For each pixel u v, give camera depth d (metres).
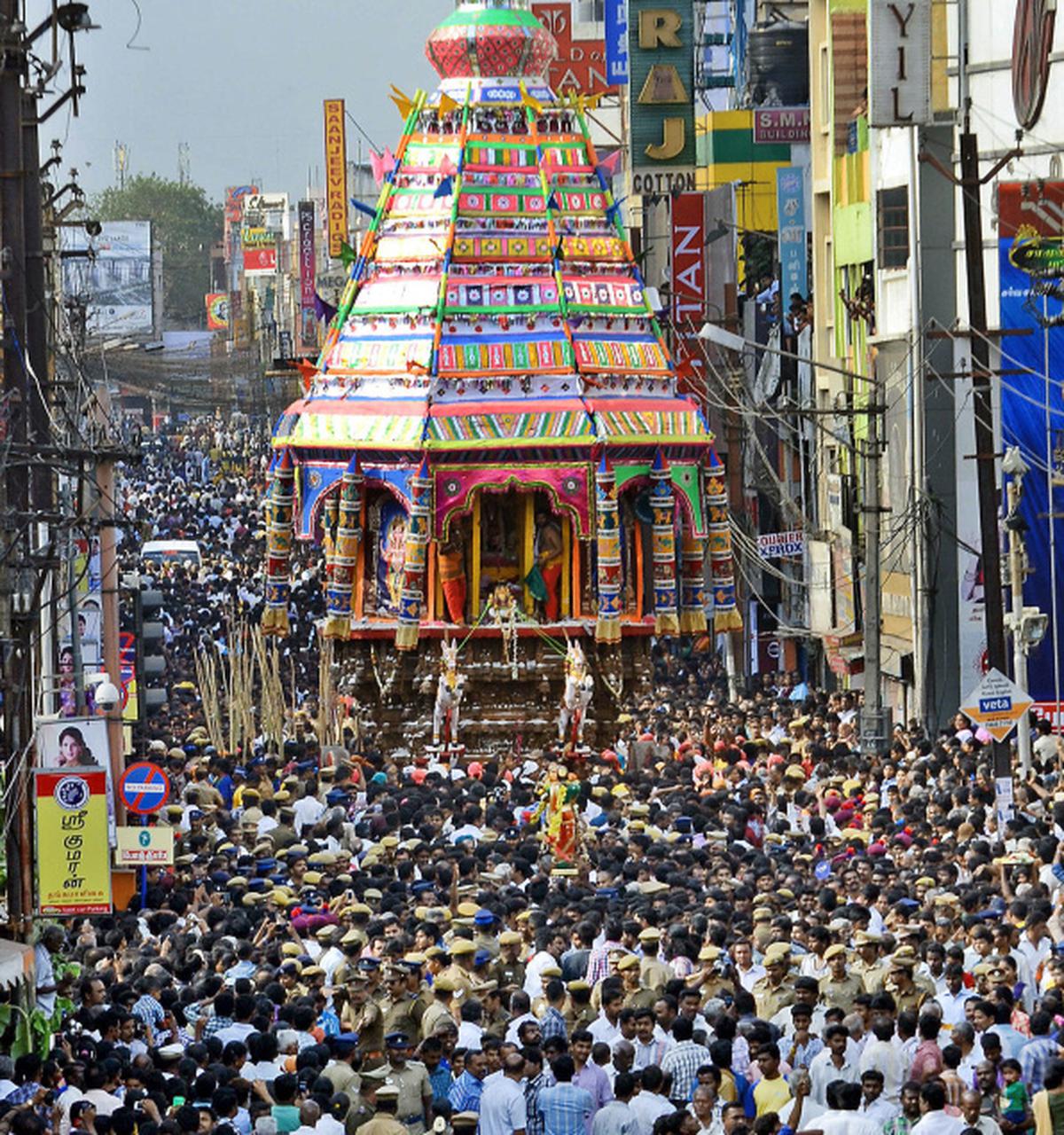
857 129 157.62
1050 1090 50.94
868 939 60.94
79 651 91.19
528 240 143.00
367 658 142.62
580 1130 52.06
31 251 86.62
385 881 78.38
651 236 191.00
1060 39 131.38
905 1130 51.00
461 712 140.38
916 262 131.50
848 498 153.50
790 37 196.50
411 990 59.28
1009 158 90.88
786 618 173.75
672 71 187.25
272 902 75.00
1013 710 88.12
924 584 133.50
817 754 109.62
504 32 144.12
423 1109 53.91
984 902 69.94
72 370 130.00
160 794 83.00
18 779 71.19
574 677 133.88
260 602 186.00
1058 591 128.88
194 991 61.84
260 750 119.81
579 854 86.00
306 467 144.12
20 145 79.62
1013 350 128.50
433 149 144.75
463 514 139.62
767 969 60.22
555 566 141.38
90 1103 51.78
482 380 140.00
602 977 63.34
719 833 86.06
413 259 143.12
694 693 157.88
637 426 140.62
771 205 194.88
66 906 69.38
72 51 84.12
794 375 173.25
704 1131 51.34
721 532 144.75
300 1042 57.69
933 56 136.88
